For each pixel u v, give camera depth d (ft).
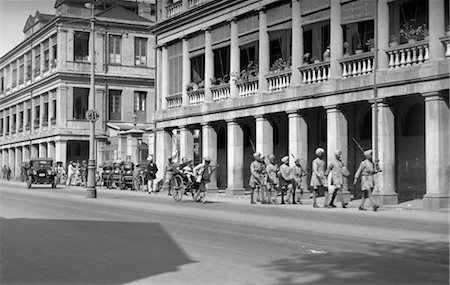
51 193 115.44
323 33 86.84
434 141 65.98
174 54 121.19
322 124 92.63
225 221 56.90
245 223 54.34
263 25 94.12
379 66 72.90
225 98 104.32
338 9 79.46
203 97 111.04
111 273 29.96
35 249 38.17
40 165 147.64
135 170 128.77
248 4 96.68
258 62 98.07
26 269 31.17
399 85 69.87
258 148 94.22
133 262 33.27
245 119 101.71
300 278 28.68
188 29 114.32
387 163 72.23
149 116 209.56
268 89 93.76
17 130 239.30
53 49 203.31
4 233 46.65
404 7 75.92
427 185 66.80
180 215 63.36
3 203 83.05
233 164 100.17
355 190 85.92
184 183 87.92
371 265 32.32
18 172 238.48
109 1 212.23
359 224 52.54
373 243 40.70
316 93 81.87
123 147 150.20
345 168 73.05
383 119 72.38
